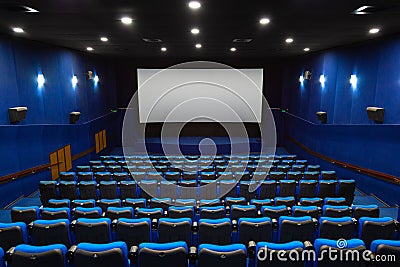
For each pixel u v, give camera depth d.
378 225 3.68
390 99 7.27
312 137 11.41
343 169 9.14
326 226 3.76
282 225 3.78
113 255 2.84
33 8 5.02
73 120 10.05
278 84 15.34
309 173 7.32
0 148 6.87
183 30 7.12
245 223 3.78
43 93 8.72
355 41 8.46
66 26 6.47
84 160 11.01
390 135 7.06
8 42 7.26
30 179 7.97
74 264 2.90
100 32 7.25
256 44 9.45
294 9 5.19
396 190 6.88
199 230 3.78
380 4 4.79
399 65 6.95
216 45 9.74
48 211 4.43
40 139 8.34
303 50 10.91
